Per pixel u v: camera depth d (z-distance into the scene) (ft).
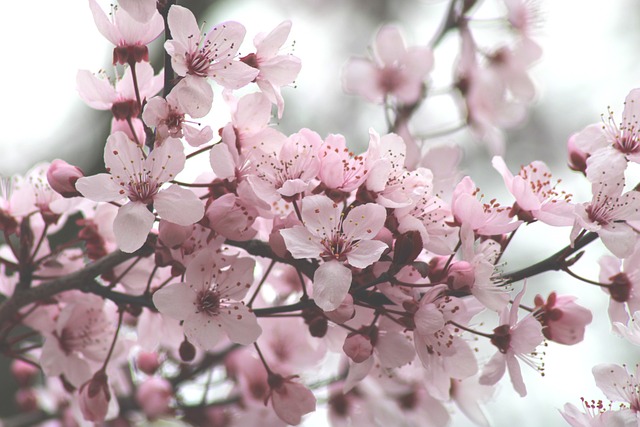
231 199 2.44
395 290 2.43
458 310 2.46
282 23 2.48
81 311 2.55
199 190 2.49
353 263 2.41
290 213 2.45
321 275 2.40
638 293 2.50
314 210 2.42
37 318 2.55
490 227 2.46
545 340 2.49
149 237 2.46
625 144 2.48
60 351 2.54
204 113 2.43
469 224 2.43
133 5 2.43
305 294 2.45
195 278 2.45
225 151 2.44
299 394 2.49
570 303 2.50
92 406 2.51
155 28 2.47
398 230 2.44
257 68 2.48
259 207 2.46
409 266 2.43
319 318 2.48
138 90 2.48
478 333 2.46
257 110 2.48
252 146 2.48
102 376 2.52
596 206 2.46
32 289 2.51
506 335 2.45
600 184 2.46
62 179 2.47
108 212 2.57
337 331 2.55
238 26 2.45
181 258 2.46
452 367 2.48
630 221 2.46
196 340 2.44
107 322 2.56
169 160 2.43
